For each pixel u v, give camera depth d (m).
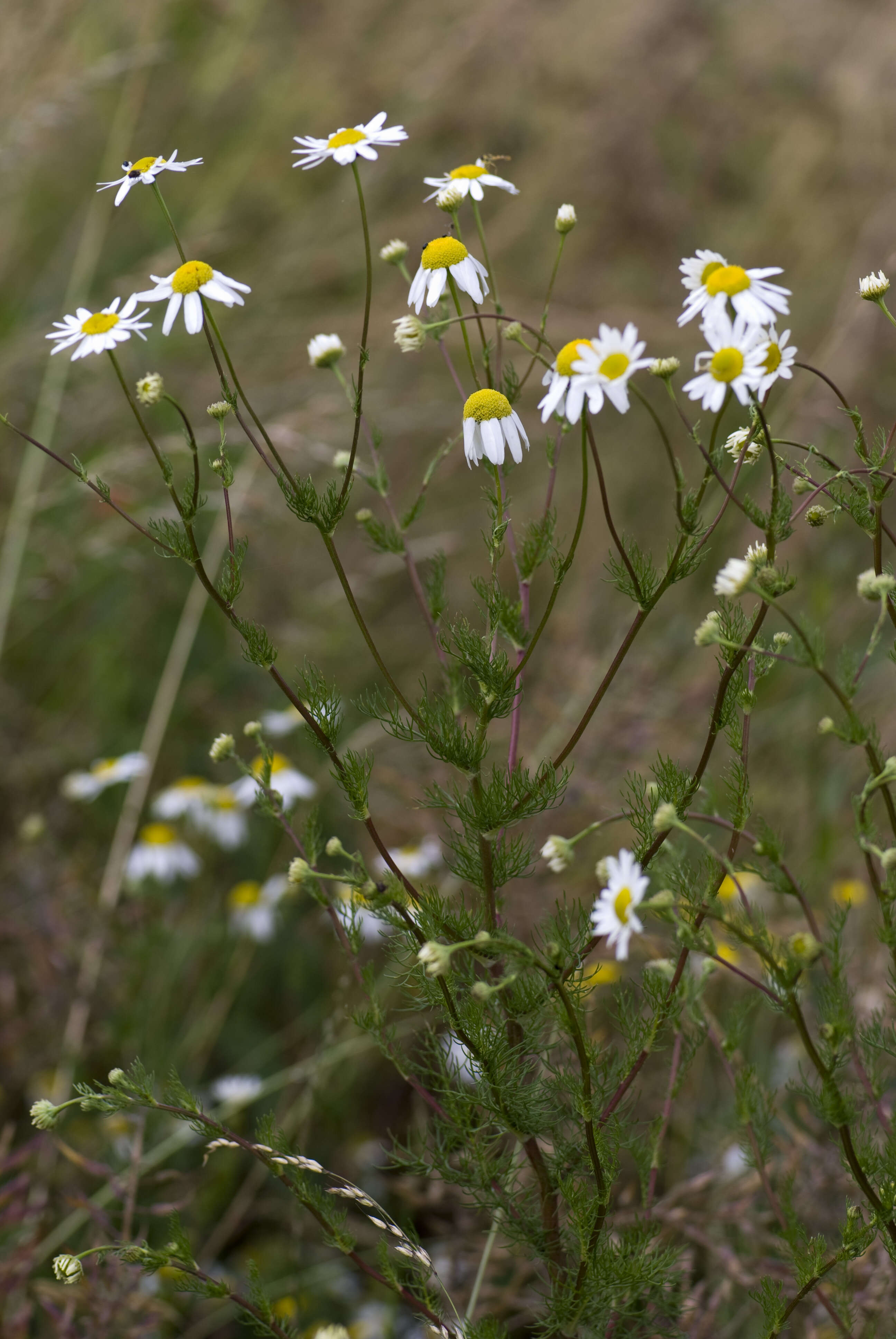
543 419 1.14
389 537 1.24
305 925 1.61
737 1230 1.32
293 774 1.57
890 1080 1.29
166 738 1.83
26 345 1.96
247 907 1.56
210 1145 1.18
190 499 1.17
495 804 1.18
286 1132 1.40
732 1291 1.30
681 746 1.66
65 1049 1.47
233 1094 1.45
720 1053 1.24
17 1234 1.37
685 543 1.16
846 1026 1.16
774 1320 1.17
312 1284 1.41
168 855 1.60
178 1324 1.38
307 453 1.83
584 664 1.69
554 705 1.65
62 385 1.89
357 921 1.21
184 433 1.86
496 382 1.28
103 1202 1.39
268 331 2.16
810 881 1.50
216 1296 1.18
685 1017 1.25
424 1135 1.21
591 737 1.61
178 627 1.93
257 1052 1.51
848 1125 1.14
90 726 1.85
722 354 1.12
